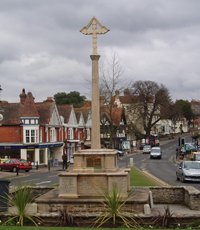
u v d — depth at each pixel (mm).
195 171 33344
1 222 13039
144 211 15734
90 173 17156
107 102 55969
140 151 107812
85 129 90125
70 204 16375
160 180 32844
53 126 72688
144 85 119188
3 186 16797
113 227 12789
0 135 65438
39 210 16344
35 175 44469
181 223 12883
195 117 199875
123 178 16875
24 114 65688
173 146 120562
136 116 119500
